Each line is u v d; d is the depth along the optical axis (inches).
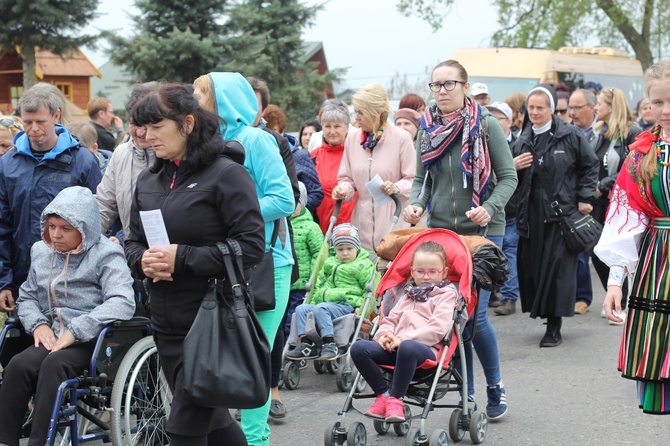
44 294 207.9
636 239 170.4
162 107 150.9
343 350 283.0
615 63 964.6
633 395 266.4
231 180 153.9
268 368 153.5
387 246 234.2
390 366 216.5
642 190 165.9
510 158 237.1
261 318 197.8
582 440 226.2
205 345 148.7
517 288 401.7
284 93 1206.9
